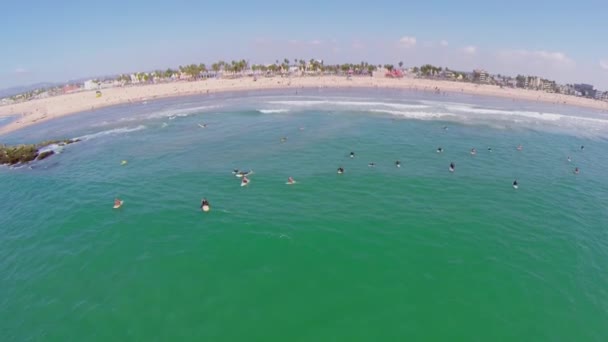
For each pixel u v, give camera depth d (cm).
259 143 4878
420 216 2758
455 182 3484
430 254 2273
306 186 3334
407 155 4309
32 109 10331
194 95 11400
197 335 1675
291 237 2456
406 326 1711
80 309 1875
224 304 1870
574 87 16825
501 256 2273
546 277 2094
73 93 14012
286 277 2062
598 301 1920
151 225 2692
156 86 13412
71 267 2238
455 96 11075
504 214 2839
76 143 5416
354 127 5866
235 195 3164
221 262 2212
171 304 1883
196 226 2652
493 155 4481
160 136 5597
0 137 6756
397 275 2072
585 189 3466
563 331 1712
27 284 2097
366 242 2394
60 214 2962
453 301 1878
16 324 1794
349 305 1844
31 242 2561
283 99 9512
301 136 5222
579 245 2442
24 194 3456
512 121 6975
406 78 16262
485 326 1723
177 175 3719
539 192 3322
